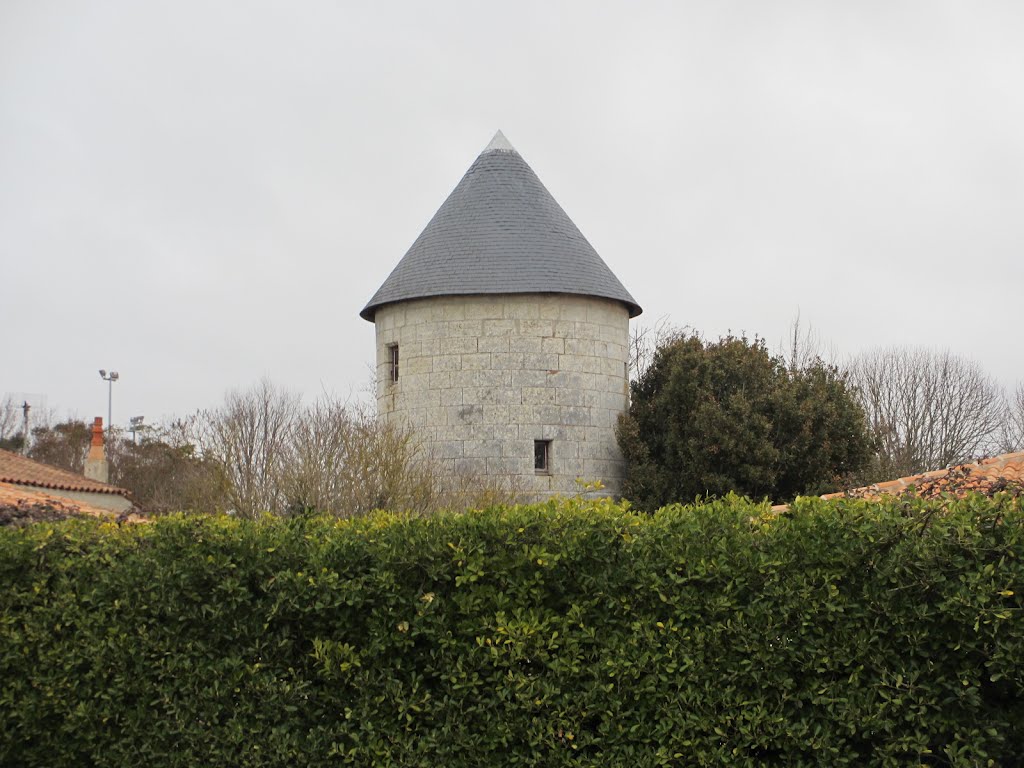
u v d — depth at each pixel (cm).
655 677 745
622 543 774
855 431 2945
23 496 1997
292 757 814
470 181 3048
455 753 779
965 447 4959
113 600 888
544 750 761
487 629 779
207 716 841
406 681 804
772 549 745
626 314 3066
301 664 834
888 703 704
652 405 2964
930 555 698
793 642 729
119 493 3394
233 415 3572
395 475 2298
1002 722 687
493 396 2820
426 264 2912
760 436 2816
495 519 801
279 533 863
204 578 855
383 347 3009
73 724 877
